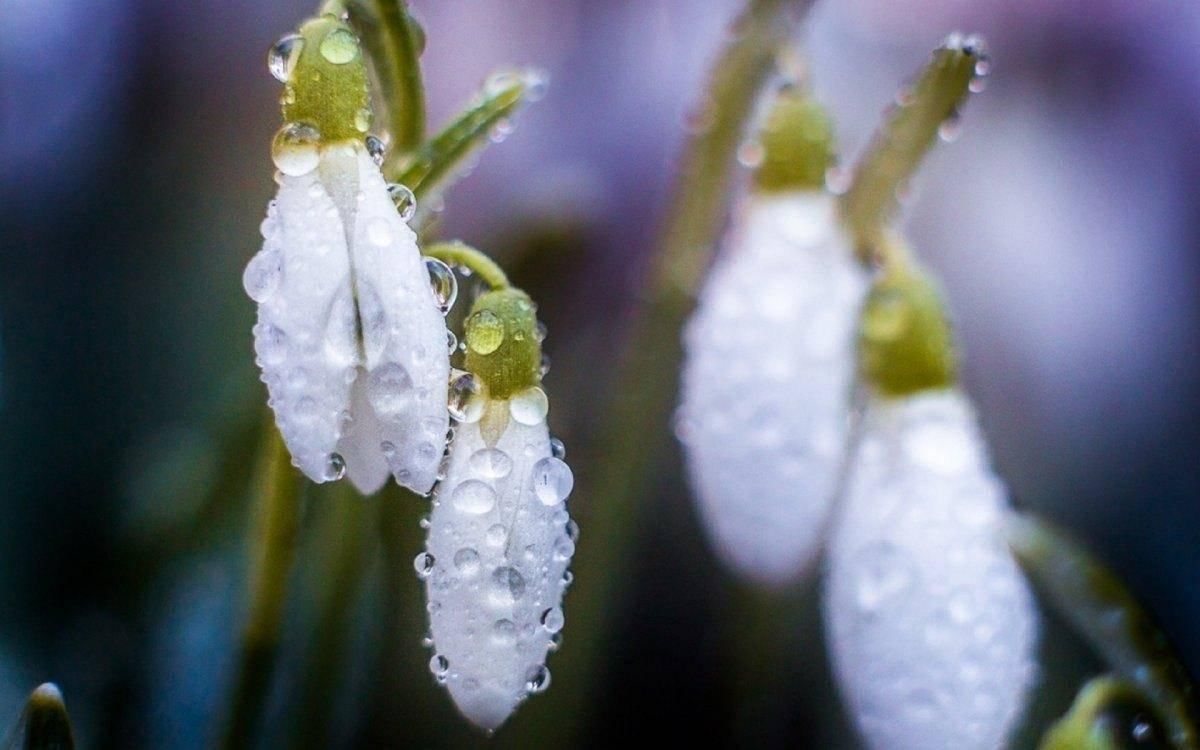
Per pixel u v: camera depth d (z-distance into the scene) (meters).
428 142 0.25
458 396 0.24
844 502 0.27
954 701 0.26
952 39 0.26
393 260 0.24
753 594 0.29
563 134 0.32
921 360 0.27
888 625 0.26
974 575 0.26
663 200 0.32
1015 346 0.32
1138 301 0.32
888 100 0.33
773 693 0.29
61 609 0.30
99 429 0.31
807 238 0.27
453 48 0.32
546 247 0.30
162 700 0.29
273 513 0.25
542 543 0.24
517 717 0.29
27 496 0.31
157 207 0.32
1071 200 0.32
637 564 0.31
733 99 0.27
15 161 0.32
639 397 0.28
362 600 0.29
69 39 0.32
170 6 0.32
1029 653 0.26
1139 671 0.26
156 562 0.30
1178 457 0.32
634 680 0.31
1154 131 0.32
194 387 0.31
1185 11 0.32
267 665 0.26
